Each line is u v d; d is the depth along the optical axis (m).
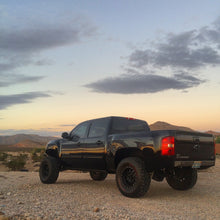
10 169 19.70
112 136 6.75
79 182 8.72
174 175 7.25
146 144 5.93
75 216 4.23
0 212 4.21
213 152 6.72
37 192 6.59
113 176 10.78
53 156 8.97
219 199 6.08
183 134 5.88
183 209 5.03
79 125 8.29
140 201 5.64
